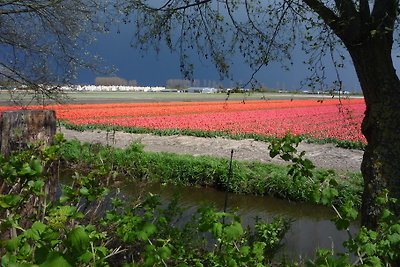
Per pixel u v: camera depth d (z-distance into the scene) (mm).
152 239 3473
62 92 8898
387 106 4117
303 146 19391
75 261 1581
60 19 8359
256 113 39062
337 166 15062
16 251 1765
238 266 2670
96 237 2102
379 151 4094
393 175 3996
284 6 4707
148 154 13961
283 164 14820
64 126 25422
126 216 2568
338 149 18625
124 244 3533
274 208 10953
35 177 2258
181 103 50469
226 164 12867
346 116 6777
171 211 4555
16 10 8227
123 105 44688
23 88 8406
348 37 4164
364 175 4262
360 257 2502
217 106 46594
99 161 3732
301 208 10953
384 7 4062
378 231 2836
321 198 2789
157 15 5152
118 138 21281
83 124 26062
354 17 4059
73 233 1580
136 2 5055
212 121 30469
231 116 35250
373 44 4133
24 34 8438
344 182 10930
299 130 25672
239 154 17359
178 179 12883
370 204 4027
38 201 2867
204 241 4305
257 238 5168
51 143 3768
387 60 4180
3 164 2262
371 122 4230
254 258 2711
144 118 31406
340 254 2561
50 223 1738
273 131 24641
